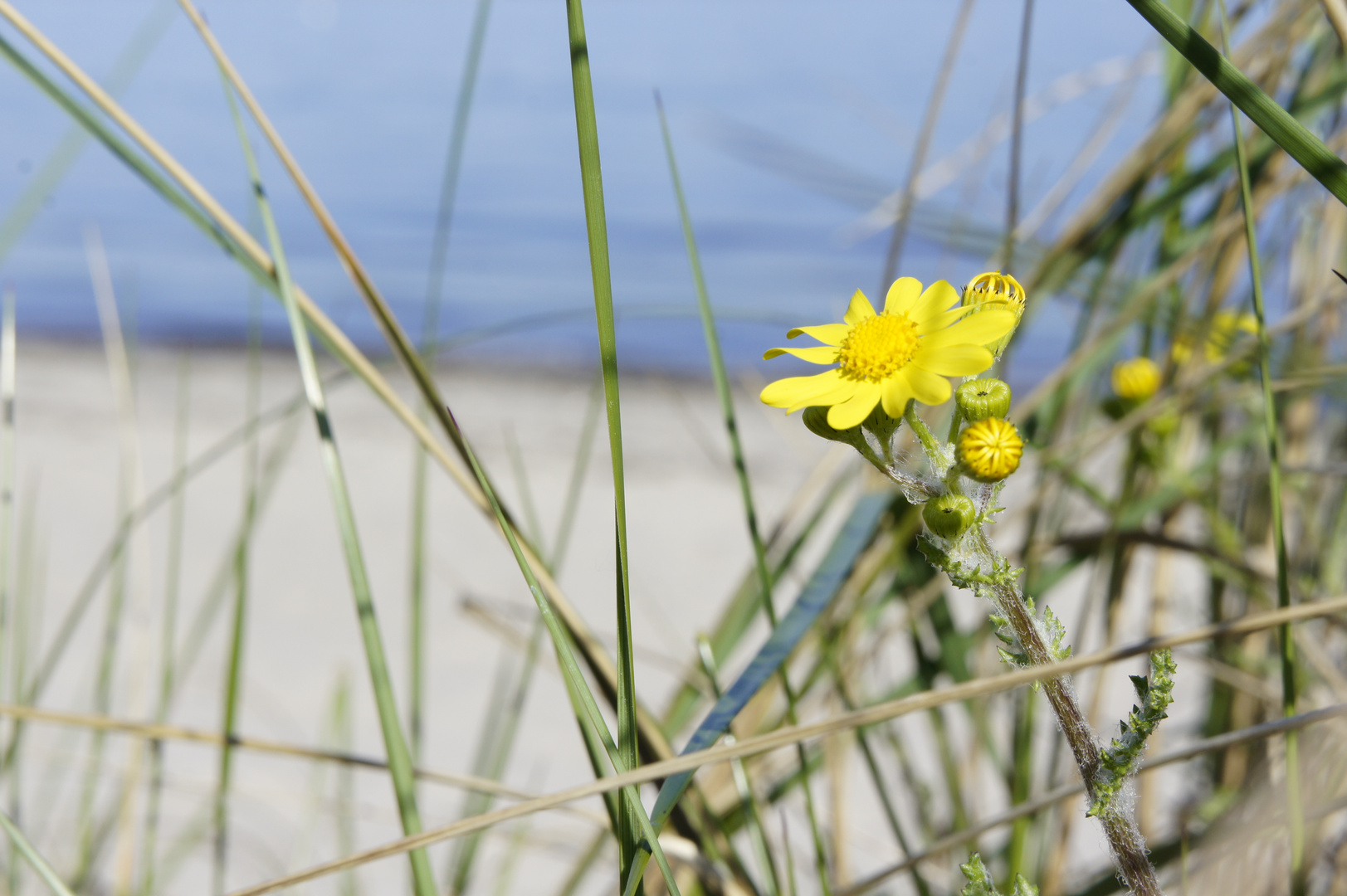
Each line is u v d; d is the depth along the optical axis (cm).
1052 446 48
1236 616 50
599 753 36
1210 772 49
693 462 191
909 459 34
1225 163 43
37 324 333
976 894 33
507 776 91
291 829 76
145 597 60
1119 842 33
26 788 71
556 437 212
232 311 364
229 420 215
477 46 43
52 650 50
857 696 47
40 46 39
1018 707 45
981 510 33
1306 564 49
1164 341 54
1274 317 50
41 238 448
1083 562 48
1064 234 46
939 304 34
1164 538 45
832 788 46
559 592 38
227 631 121
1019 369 221
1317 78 45
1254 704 46
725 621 47
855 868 63
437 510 167
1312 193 48
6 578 46
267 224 38
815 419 33
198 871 70
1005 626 33
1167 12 32
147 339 318
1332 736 39
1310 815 37
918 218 55
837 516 94
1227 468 56
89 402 230
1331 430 54
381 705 36
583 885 66
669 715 46
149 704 96
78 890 52
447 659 116
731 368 267
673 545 152
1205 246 43
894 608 55
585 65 32
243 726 93
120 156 39
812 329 34
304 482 182
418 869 35
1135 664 87
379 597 132
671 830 40
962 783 55
